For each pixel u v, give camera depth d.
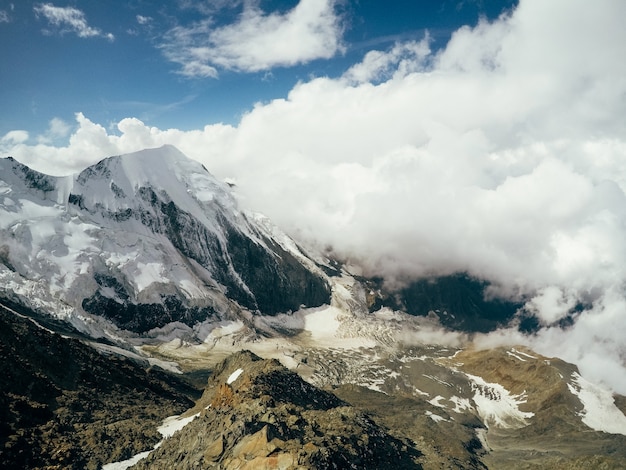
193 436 113.25
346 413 139.88
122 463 118.88
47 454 115.06
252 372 164.00
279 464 88.12
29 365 152.12
